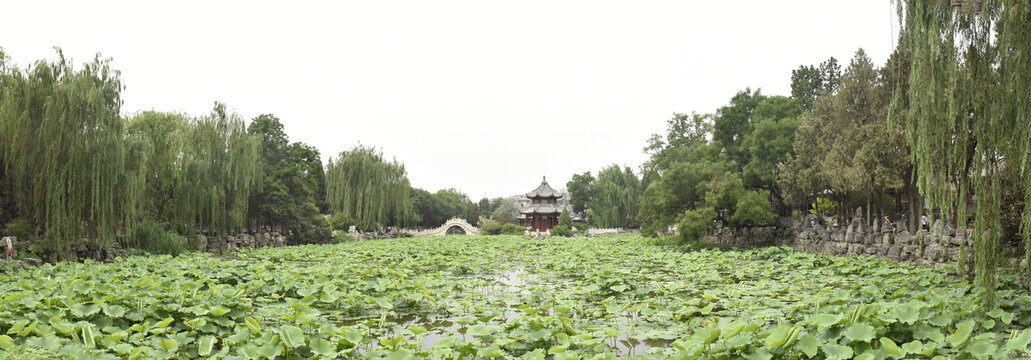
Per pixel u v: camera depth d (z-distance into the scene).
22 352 7.69
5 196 25.41
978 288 11.70
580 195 82.75
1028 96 10.17
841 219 29.92
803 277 18.33
